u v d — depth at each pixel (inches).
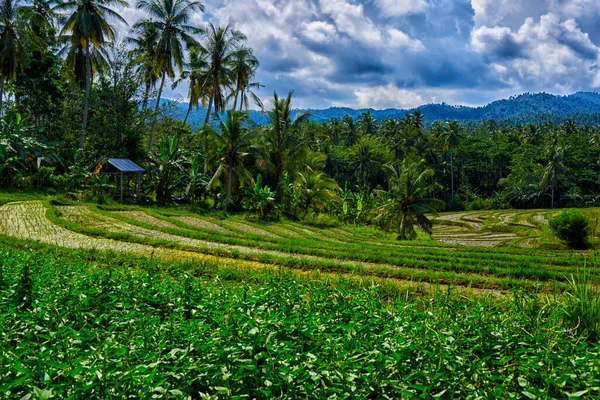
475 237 1581.0
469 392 135.7
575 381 131.0
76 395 117.3
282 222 1163.3
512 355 158.2
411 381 138.6
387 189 2743.6
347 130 3245.6
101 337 167.8
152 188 1295.5
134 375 125.2
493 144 3186.5
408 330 172.1
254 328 148.4
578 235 1035.9
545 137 3649.1
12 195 997.8
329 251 569.9
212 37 1470.2
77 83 1488.7
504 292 386.3
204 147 1298.0
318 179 1387.8
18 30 1219.9
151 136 1443.2
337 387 129.5
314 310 213.6
